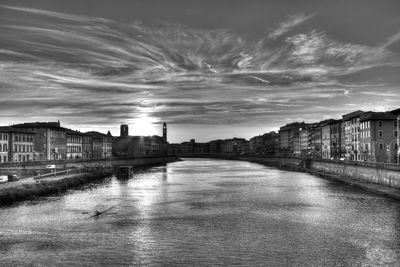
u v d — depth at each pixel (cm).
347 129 19762
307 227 6219
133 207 8088
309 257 4756
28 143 17250
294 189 11212
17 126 18175
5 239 5531
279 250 5025
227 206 8262
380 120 15962
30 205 7931
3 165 12469
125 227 6269
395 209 7594
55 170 13650
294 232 5912
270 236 5691
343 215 7094
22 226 6238
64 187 10712
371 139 16000
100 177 15062
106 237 5666
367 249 5056
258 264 4531
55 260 4678
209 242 5397
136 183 13300
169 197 9644
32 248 5128
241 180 14612
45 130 18312
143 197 9600
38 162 14250
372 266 4466
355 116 18212
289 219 6838
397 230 5962
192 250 5044
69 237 5647
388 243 5306
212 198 9494
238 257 4762
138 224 6488
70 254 4891
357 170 13175
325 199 9006
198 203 8694
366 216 6975
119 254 4894
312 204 8356
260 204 8500
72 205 8081
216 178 15712
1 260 4675
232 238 5591
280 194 10125
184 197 9656
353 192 10175
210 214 7356
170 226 6344
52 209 7581
